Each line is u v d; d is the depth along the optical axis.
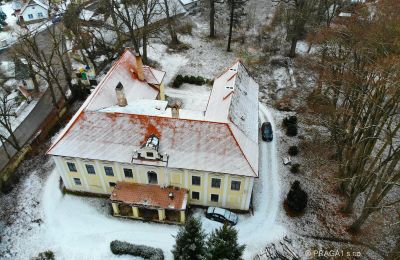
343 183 44.75
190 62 69.19
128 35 66.88
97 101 42.06
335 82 45.91
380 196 37.72
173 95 61.22
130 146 40.66
